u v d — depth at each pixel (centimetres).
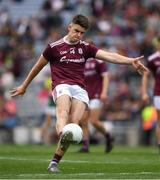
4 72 7781
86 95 2780
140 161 3478
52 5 8888
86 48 2791
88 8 8762
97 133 6400
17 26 8538
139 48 7450
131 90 7144
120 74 7394
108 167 3033
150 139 6375
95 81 4384
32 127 6931
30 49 8038
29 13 8956
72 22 2769
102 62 4328
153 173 2688
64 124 2620
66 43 2789
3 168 2931
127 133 6538
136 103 6775
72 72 2784
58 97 2712
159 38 4138
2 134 6862
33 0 9181
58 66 2791
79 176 2498
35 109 7525
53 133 6544
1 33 8406
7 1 9162
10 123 6888
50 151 4438
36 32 8412
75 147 5538
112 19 8538
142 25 8488
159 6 8825
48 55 2786
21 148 4950
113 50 7544
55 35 7906
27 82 2820
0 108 6925
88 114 4347
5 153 4147
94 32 8125
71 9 8831
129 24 8412
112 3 8831
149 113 6272
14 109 6988
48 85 6112
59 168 2936
